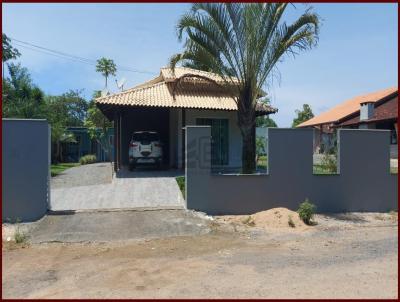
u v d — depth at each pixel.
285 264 6.45
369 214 10.98
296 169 10.78
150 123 20.45
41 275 5.93
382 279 5.68
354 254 7.09
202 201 10.29
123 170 17.66
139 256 6.95
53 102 37.59
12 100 20.45
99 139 31.36
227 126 18.39
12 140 9.49
